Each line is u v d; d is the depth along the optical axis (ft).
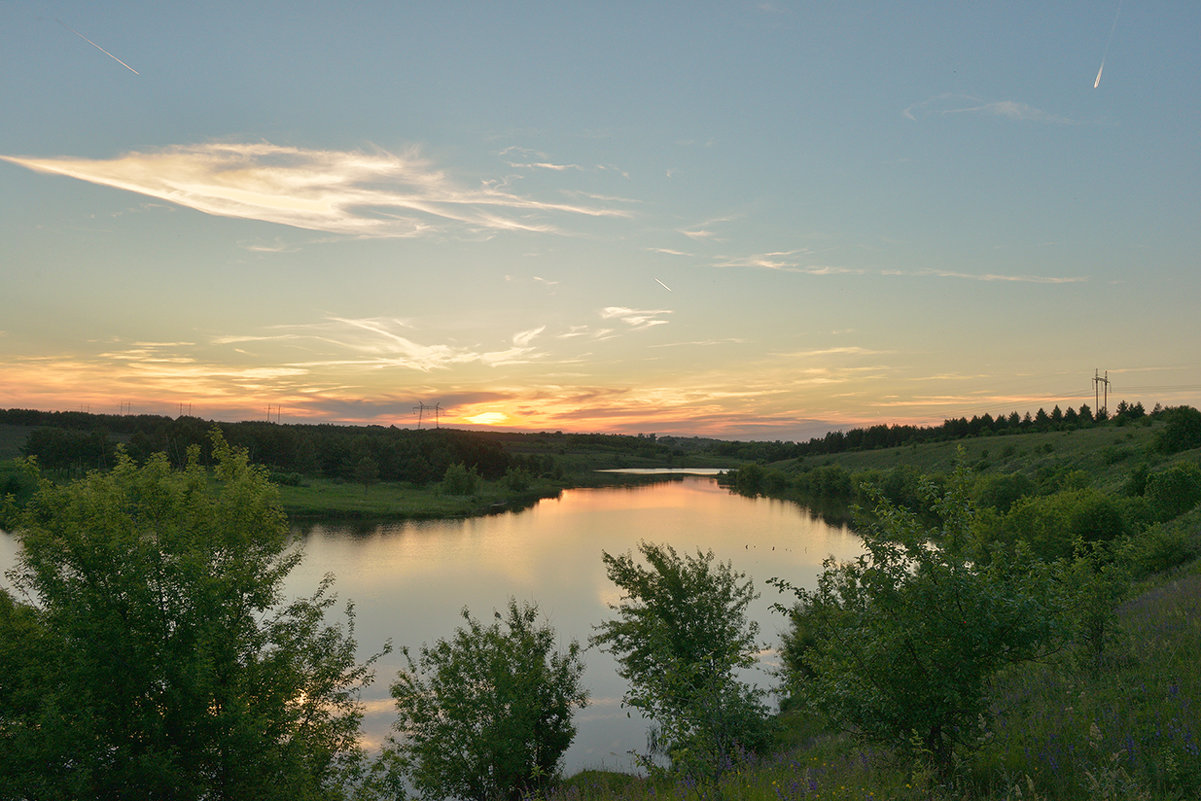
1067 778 24.94
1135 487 177.58
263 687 61.41
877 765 29.48
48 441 435.53
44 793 46.70
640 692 29.68
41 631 56.85
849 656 28.40
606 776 66.59
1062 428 548.72
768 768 33.68
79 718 49.60
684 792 29.19
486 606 185.78
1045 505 107.45
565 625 166.40
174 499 69.72
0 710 53.62
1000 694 31.01
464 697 72.90
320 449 604.08
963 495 28.27
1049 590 26.91
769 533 316.40
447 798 71.82
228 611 58.39
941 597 26.03
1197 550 101.76
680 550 262.67
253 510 72.64
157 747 52.34
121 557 54.85
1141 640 44.83
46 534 57.62
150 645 54.08
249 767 55.21
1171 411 257.75
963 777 25.88
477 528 339.98
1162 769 23.70
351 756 72.02
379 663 139.54
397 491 510.17
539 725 80.69
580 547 281.13
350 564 244.83
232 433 549.95
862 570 28.48
